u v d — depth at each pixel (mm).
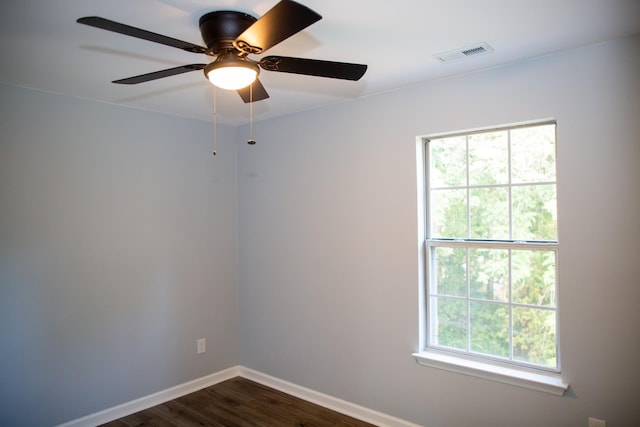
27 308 2777
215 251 3844
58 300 2912
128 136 3289
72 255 2982
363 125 3102
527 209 2518
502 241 2604
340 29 1948
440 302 2842
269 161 3740
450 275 2805
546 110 2344
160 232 3463
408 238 2875
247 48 1596
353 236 3160
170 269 3521
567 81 2279
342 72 1823
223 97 3078
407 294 2879
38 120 2842
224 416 3174
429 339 2873
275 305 3686
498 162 2623
